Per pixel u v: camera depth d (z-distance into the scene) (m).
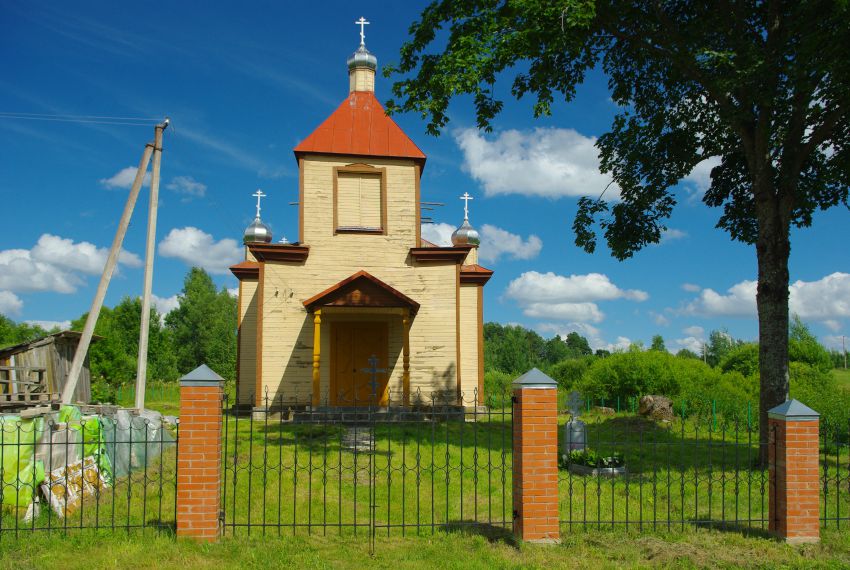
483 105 14.07
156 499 9.05
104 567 6.34
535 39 12.23
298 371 19.33
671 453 13.47
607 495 9.74
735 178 15.98
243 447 12.44
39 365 14.87
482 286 22.34
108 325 34.00
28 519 8.00
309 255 19.81
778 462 7.70
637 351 27.33
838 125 13.32
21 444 7.68
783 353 12.22
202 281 61.62
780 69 11.62
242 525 7.30
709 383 24.69
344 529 7.70
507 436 14.99
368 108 21.62
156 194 15.27
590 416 22.03
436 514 8.45
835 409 17.23
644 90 15.74
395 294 18.61
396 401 18.58
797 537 7.45
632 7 13.26
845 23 10.23
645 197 15.76
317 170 20.23
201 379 7.14
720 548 7.21
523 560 6.71
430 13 13.65
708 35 13.00
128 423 11.32
